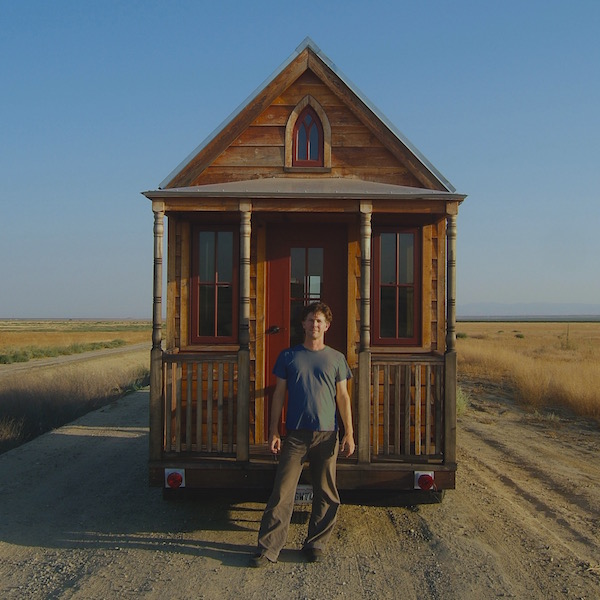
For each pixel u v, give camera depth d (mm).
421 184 7285
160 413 6258
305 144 7441
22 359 30312
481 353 29203
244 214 6297
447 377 6199
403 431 6840
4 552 5305
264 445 7000
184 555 5238
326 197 6254
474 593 4508
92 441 10586
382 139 7281
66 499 6965
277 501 5145
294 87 7410
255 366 7156
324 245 7281
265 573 4859
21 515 6348
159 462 6160
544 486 7840
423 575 4836
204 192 6254
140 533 5809
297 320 7262
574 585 4680
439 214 6926
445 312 6887
